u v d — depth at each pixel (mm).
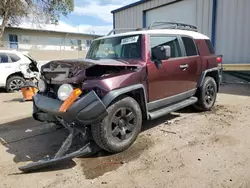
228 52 10234
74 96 2980
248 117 4875
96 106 3014
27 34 26547
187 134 4027
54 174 2910
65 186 2645
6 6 19328
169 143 3672
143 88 3637
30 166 2918
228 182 2570
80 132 3166
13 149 3738
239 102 6312
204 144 3578
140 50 3867
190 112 5426
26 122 5168
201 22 11164
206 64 5270
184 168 2902
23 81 9492
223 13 10203
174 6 12375
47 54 24094
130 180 2707
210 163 2992
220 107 5824
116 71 3393
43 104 3338
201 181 2611
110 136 3271
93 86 3102
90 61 3338
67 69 3137
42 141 4043
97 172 2916
